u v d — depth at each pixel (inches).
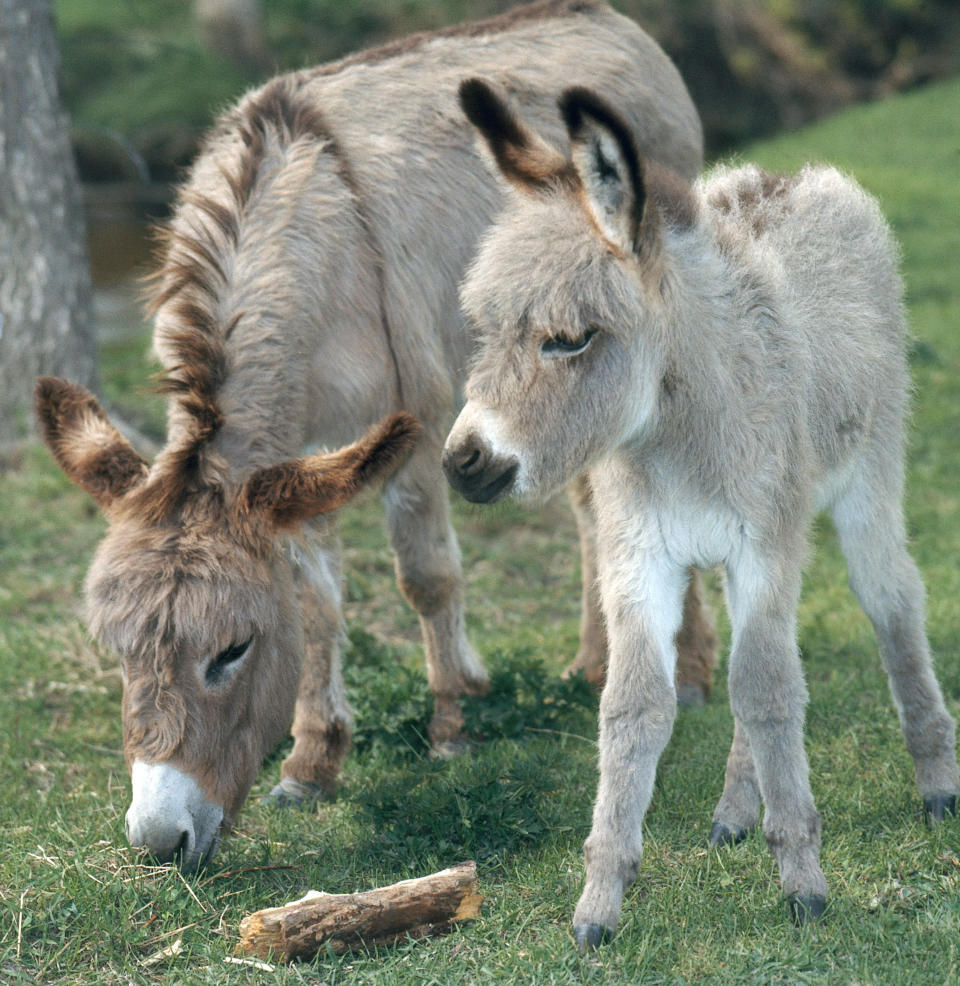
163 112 793.6
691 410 118.0
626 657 120.2
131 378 352.8
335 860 140.3
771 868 132.8
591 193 106.8
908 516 257.3
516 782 155.2
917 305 414.3
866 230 149.6
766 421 120.6
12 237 290.8
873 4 903.1
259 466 141.6
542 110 191.5
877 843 135.9
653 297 112.9
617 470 122.9
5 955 119.2
